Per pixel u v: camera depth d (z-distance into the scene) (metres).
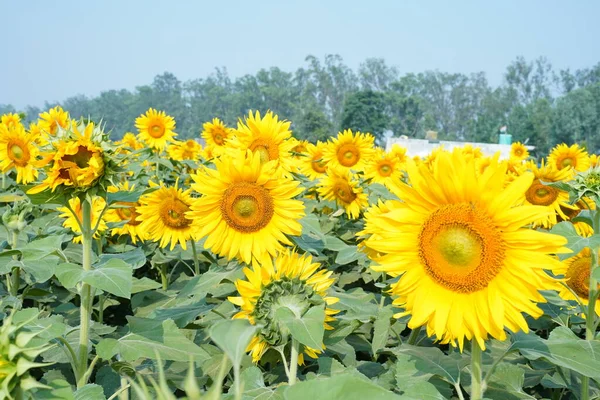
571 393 4.36
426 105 183.38
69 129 3.41
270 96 186.62
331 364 3.47
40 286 5.80
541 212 2.60
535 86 176.50
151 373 3.88
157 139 13.16
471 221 2.67
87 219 3.45
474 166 2.70
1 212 7.05
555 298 3.62
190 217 4.64
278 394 2.96
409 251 2.79
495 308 2.63
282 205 4.60
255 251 4.54
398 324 4.48
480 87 184.88
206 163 7.71
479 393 2.79
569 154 11.45
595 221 3.92
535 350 2.86
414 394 2.77
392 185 2.84
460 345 2.71
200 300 4.49
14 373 1.62
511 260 2.64
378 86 186.62
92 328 4.57
